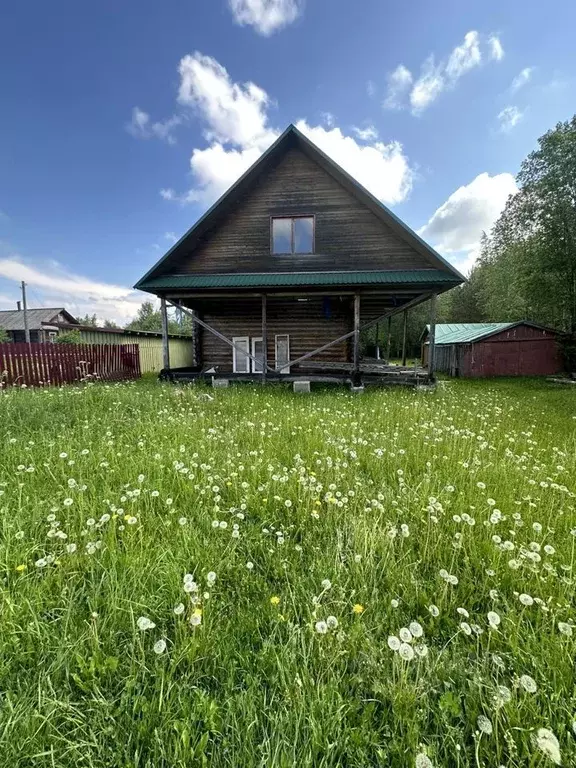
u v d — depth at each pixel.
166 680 1.26
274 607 1.60
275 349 12.80
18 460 3.27
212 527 2.21
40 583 1.71
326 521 2.35
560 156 15.91
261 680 1.30
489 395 8.93
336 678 1.26
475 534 2.24
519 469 3.23
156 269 10.00
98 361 11.73
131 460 3.24
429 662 1.35
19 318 26.23
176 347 21.53
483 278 33.34
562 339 17.00
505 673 1.36
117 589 1.67
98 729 1.13
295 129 9.63
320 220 10.05
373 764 1.06
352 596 1.64
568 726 1.17
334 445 3.73
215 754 1.06
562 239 16.45
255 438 4.12
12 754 1.04
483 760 1.07
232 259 10.34
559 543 2.19
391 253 9.80
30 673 1.31
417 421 5.29
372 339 27.52
